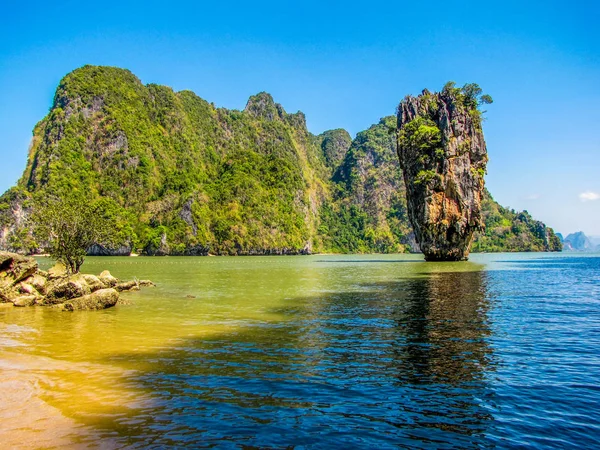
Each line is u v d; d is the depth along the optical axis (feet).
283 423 25.45
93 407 28.32
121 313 68.18
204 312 68.64
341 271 186.80
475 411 27.30
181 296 91.50
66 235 116.47
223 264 273.54
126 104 611.88
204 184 624.18
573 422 25.72
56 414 27.30
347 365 37.42
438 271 177.58
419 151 268.82
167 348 44.34
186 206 525.34
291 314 66.08
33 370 36.88
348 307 73.10
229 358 40.06
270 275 162.71
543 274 156.35
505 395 29.99
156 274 170.40
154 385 32.48
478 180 258.98
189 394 30.45
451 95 267.80
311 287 110.93
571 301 78.89
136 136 591.78
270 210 616.39
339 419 26.04
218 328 55.01
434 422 25.66
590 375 34.42
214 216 565.94
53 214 115.96
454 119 259.60
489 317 61.67
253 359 39.63
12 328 55.77
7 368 37.55
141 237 501.15
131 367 37.42
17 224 432.66
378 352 41.91
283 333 51.52
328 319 61.16
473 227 262.88
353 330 53.01
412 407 27.89
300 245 633.61
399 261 312.91
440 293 93.71
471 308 70.64
